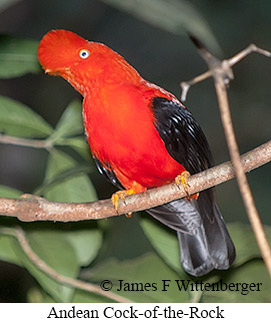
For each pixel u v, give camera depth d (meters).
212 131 16.48
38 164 15.30
